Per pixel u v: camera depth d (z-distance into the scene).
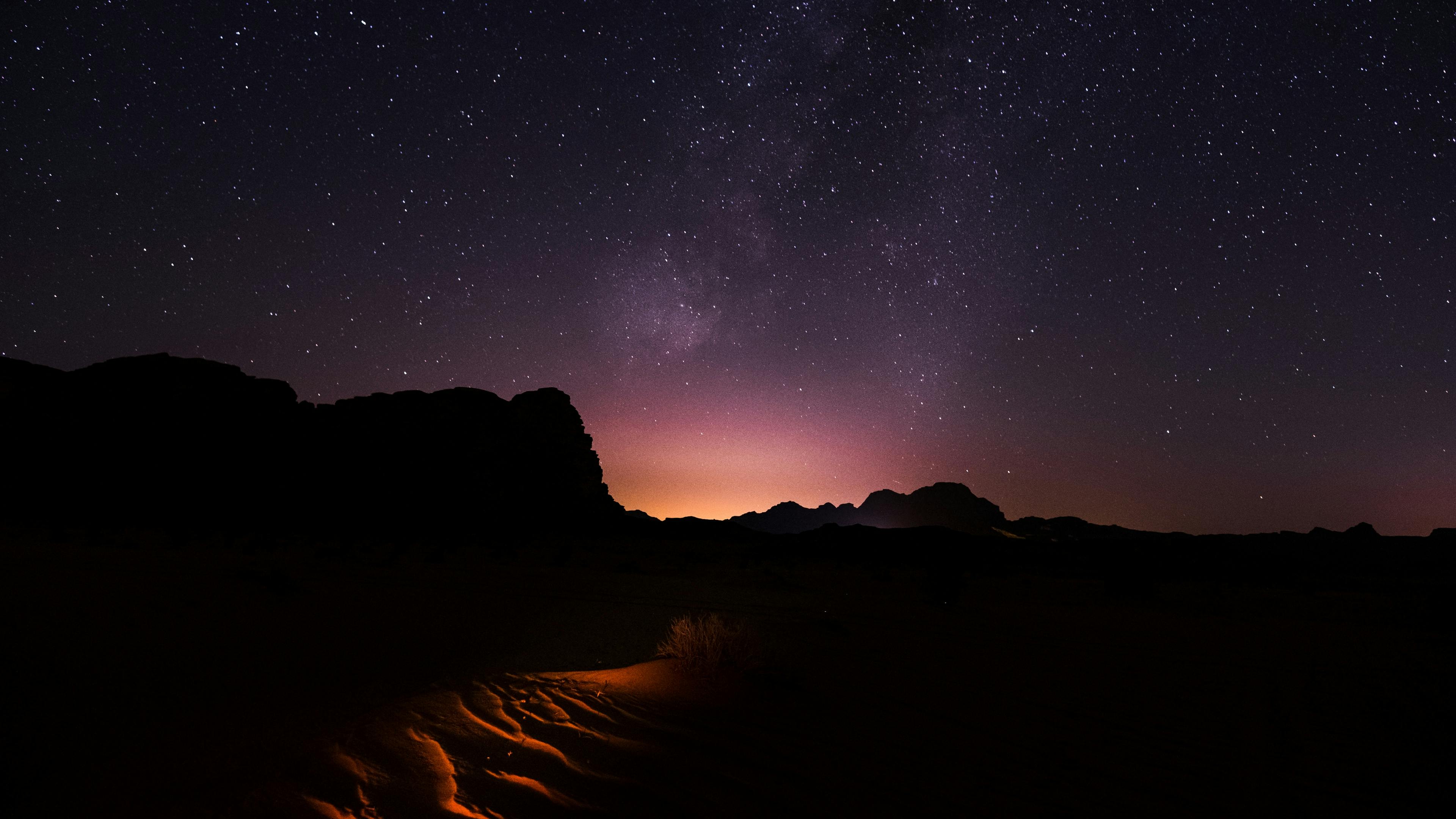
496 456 69.88
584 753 4.34
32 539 25.00
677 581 22.48
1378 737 6.26
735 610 14.23
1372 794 4.74
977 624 13.62
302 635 8.73
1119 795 4.43
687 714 5.38
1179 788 4.65
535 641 9.66
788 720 5.50
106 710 5.27
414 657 8.05
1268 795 4.60
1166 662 9.95
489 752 4.26
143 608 9.25
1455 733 6.47
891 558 48.19
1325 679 9.27
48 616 8.13
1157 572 33.97
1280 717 6.89
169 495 47.56
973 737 5.49
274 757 4.30
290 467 57.00
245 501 50.81
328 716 5.44
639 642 9.90
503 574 20.83
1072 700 7.12
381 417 67.31
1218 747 5.68
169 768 4.11
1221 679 8.84
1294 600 26.02
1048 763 4.96
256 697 5.95
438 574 19.41
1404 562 59.19
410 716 4.82
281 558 21.77
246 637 8.31
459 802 3.51
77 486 45.16
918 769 4.62
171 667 6.68
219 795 3.65
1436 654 12.21
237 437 56.22
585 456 82.81
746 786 4.05
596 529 71.00
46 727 4.79
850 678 7.48
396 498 58.84
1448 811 4.48
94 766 4.13
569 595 15.87
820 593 20.27
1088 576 38.25
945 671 8.32
